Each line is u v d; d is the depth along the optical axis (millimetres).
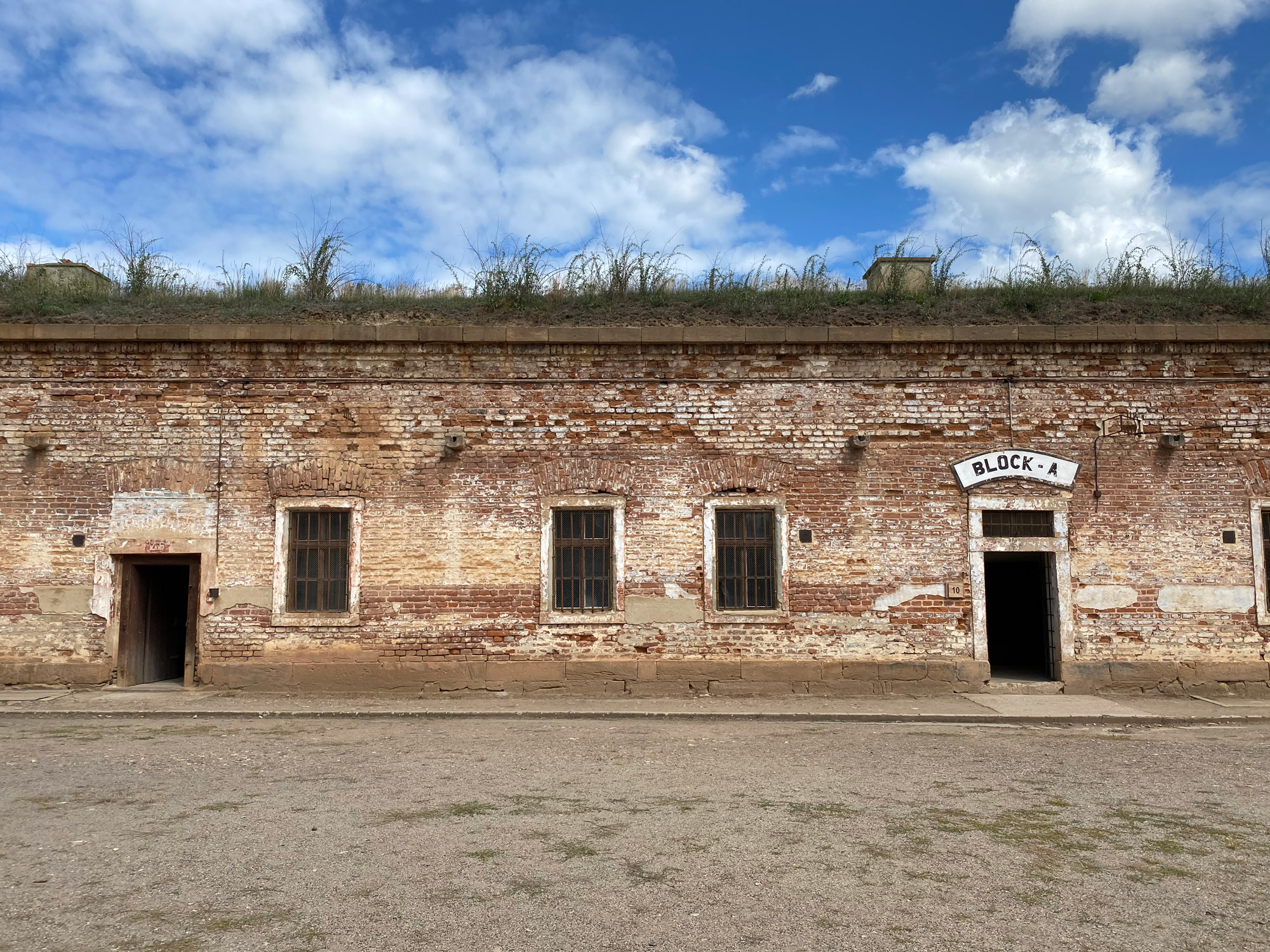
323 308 14453
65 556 12625
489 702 12023
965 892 5242
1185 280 15523
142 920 4742
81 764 8438
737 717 11195
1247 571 12727
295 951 4379
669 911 4902
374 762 8570
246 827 6355
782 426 12883
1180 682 12578
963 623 12680
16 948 4395
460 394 12883
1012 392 12945
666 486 12797
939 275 15680
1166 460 12852
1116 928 4766
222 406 12805
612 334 12797
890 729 10570
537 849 5891
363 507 12711
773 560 12805
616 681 12516
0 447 12711
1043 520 12875
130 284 16141
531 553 12680
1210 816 6879
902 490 12828
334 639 12539
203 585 12594
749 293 15289
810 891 5211
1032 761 8820
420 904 4957
